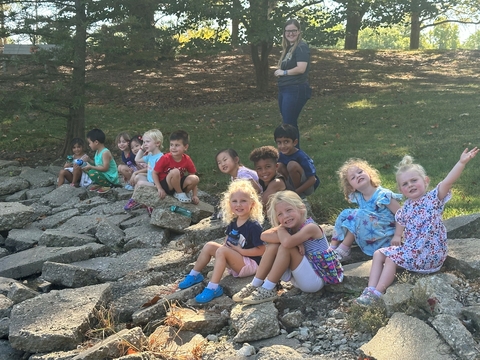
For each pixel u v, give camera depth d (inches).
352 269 106.8
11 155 272.5
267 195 132.9
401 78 461.4
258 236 111.8
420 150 214.2
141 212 169.8
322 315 99.0
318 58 573.0
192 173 162.4
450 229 118.1
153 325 102.3
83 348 94.7
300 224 102.3
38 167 241.3
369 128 273.9
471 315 85.7
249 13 345.1
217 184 191.3
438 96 355.3
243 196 110.6
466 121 269.3
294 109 176.2
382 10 438.9
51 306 105.4
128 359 87.8
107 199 192.4
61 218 174.6
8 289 121.8
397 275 100.0
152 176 161.3
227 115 342.0
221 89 437.7
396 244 106.4
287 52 178.2
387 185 164.1
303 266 101.8
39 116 296.8
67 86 247.1
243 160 219.9
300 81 174.6
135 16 241.4
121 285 121.0
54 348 94.9
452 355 77.0
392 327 85.2
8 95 236.5
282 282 110.7
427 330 82.3
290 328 95.8
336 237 116.7
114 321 105.8
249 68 514.3
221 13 334.6
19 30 235.5
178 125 318.0
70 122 260.7
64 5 245.0
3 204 177.2
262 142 255.6
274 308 97.4
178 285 115.7
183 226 150.9
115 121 339.0
